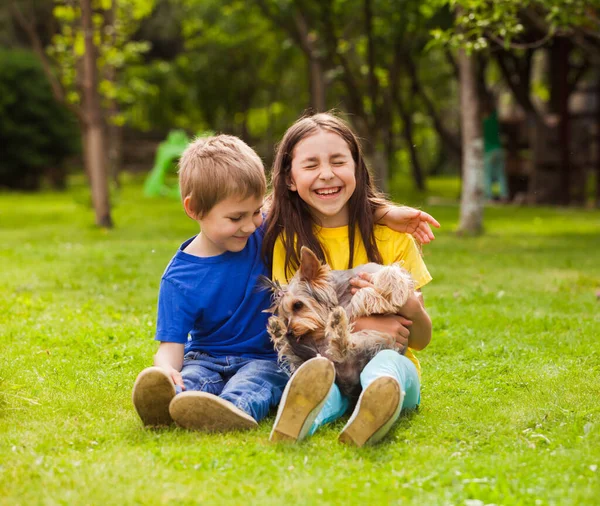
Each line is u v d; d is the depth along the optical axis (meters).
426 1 14.12
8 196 27.70
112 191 23.39
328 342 3.69
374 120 18.06
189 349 4.22
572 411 4.05
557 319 6.46
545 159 21.25
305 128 4.08
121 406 4.14
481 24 9.38
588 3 9.62
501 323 6.38
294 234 4.08
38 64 30.83
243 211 3.91
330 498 2.89
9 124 30.14
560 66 20.64
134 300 7.55
